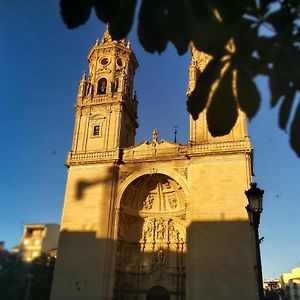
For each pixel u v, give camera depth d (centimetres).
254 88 354
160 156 5953
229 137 5597
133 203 6244
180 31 352
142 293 5791
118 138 6312
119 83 6856
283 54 348
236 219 5103
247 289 4700
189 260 5062
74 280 5381
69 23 350
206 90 379
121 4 349
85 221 5756
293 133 342
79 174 6134
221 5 343
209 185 5397
